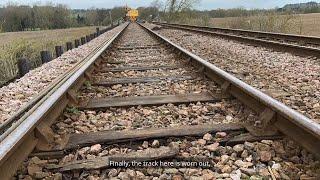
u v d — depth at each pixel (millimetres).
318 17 40188
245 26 24203
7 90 6648
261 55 9812
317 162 2715
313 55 8789
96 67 7918
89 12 93812
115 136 3434
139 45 13984
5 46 11781
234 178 2643
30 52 12203
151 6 102875
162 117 4133
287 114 3033
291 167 2771
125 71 7582
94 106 4602
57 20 74562
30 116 3334
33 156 3109
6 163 2631
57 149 3191
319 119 3924
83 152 3182
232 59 9250
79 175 2832
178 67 7684
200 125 3662
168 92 5449
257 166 2840
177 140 3395
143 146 3299
